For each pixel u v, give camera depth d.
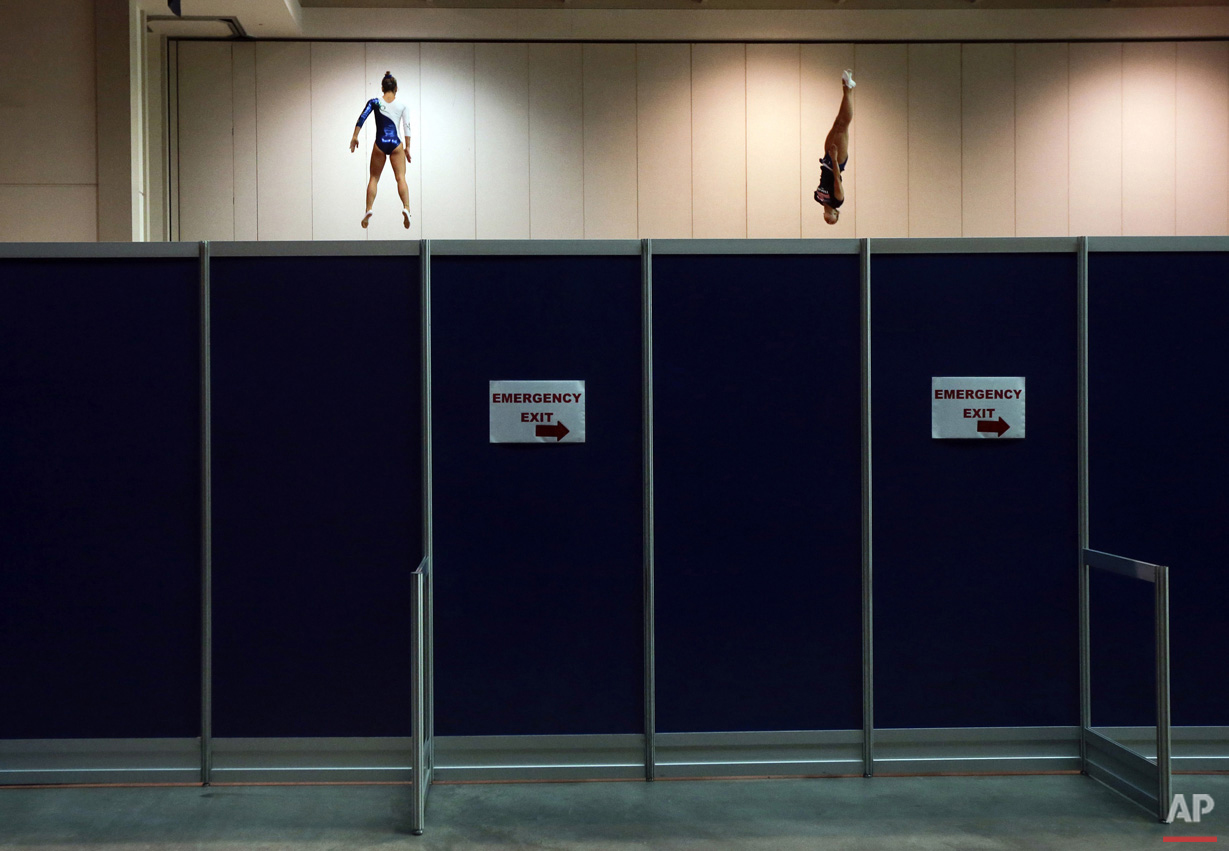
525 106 8.38
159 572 3.72
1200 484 3.80
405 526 3.75
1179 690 3.79
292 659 3.73
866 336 3.78
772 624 3.78
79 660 3.70
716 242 3.77
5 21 7.55
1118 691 3.80
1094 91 8.56
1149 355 3.80
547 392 3.75
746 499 3.78
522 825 3.30
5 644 3.69
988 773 3.79
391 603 3.74
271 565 3.73
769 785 3.68
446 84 8.34
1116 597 3.79
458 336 3.75
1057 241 3.79
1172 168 8.61
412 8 8.28
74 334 3.71
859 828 3.25
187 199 8.33
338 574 3.73
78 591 3.71
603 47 8.40
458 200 8.38
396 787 3.68
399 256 3.75
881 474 3.79
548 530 3.76
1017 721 3.81
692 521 3.77
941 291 3.79
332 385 3.74
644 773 3.77
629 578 3.78
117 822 3.34
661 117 8.43
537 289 3.76
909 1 8.41
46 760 3.71
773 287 3.79
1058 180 8.59
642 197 8.45
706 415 3.78
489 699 3.75
